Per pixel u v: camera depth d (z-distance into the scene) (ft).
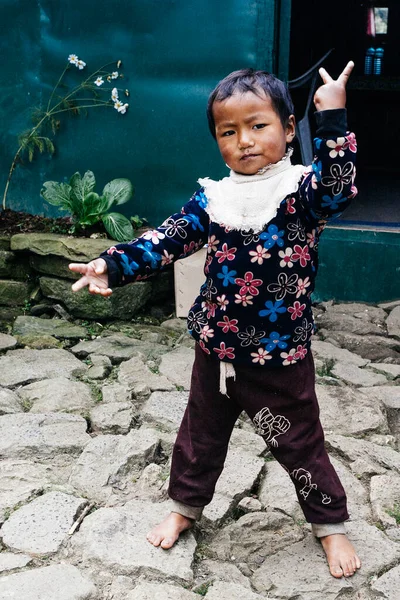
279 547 7.29
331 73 26.71
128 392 10.50
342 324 13.44
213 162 14.74
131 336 12.99
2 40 15.49
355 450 9.01
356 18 26.00
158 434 9.22
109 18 14.70
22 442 9.04
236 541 7.38
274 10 13.65
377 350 12.50
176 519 7.23
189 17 14.19
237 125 5.98
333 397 10.41
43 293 14.20
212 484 7.16
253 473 8.40
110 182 14.85
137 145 15.17
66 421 9.63
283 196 5.99
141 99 14.92
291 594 6.60
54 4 14.98
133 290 13.64
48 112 15.46
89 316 13.60
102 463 8.58
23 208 16.22
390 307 14.29
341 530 6.97
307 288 6.33
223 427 6.97
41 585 6.57
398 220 17.63
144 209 15.46
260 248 6.07
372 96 26.32
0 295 14.38
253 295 6.18
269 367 6.41
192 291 13.71
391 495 8.11
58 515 7.57
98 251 13.65
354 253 14.49
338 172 5.55
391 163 26.84
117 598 6.54
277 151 6.05
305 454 6.68
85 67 15.11
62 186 14.67
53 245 13.94
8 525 7.41
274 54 13.96
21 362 11.57
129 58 14.78
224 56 14.16
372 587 6.66
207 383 6.75
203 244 6.61
